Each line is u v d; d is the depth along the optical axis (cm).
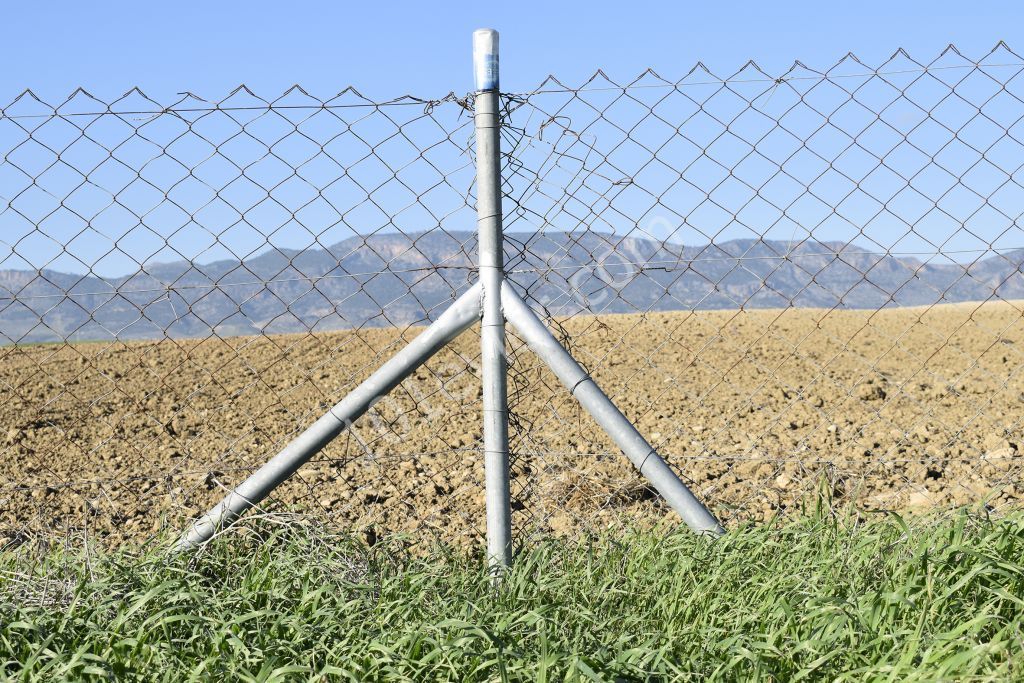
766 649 257
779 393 878
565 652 252
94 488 533
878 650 262
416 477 544
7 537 430
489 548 330
